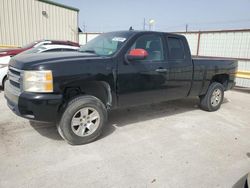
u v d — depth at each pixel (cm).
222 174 300
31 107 313
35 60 327
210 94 555
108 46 415
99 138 386
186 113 551
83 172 289
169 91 463
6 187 254
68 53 388
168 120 494
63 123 340
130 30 444
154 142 382
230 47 945
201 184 278
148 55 421
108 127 437
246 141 405
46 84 312
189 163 322
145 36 420
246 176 200
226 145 385
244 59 899
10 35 1409
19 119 448
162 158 331
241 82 903
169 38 457
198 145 379
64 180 272
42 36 1537
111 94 381
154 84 430
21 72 320
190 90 507
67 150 341
